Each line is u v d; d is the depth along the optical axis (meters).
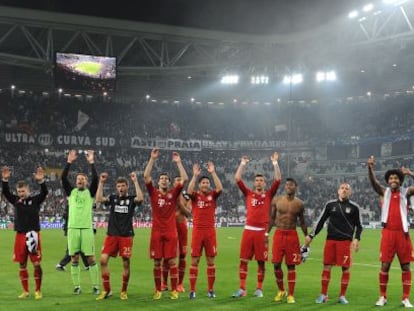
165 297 11.79
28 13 39.75
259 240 11.91
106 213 48.78
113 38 47.72
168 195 11.81
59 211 49.03
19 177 52.50
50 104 59.00
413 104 59.28
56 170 55.03
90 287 13.15
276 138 64.25
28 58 41.19
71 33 46.12
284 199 11.88
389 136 57.78
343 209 11.46
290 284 11.46
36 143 56.78
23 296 11.73
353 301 11.52
